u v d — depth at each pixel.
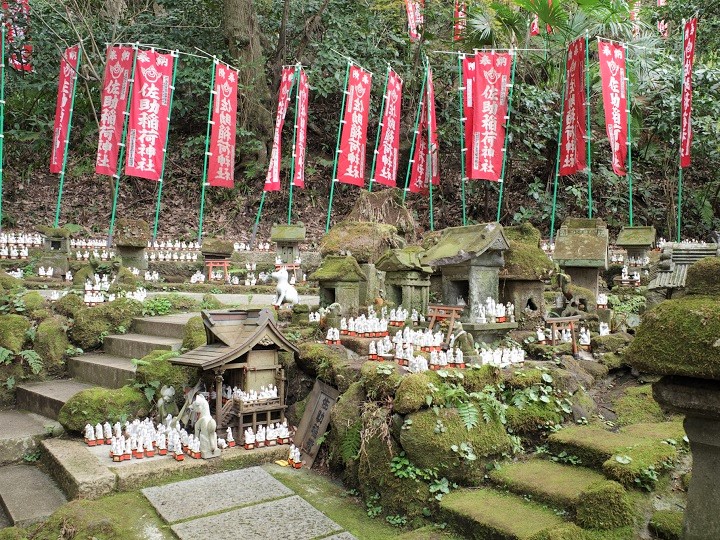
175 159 19.95
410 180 16.42
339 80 17.83
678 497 4.40
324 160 19.42
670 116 15.87
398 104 14.93
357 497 5.35
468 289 7.18
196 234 16.80
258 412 6.41
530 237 8.69
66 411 6.59
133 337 8.64
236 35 17.80
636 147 17.72
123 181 18.80
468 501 4.64
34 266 12.25
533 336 7.37
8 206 17.03
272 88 19.56
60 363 8.52
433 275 9.29
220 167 14.37
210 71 18.14
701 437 3.26
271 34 20.50
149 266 13.32
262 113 18.66
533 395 5.68
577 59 13.23
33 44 18.25
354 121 14.34
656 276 7.38
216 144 14.23
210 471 5.85
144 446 5.93
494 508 4.47
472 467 4.96
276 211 18.47
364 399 5.75
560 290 8.63
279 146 15.16
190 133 20.84
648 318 3.37
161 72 13.11
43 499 5.43
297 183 15.12
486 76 12.76
